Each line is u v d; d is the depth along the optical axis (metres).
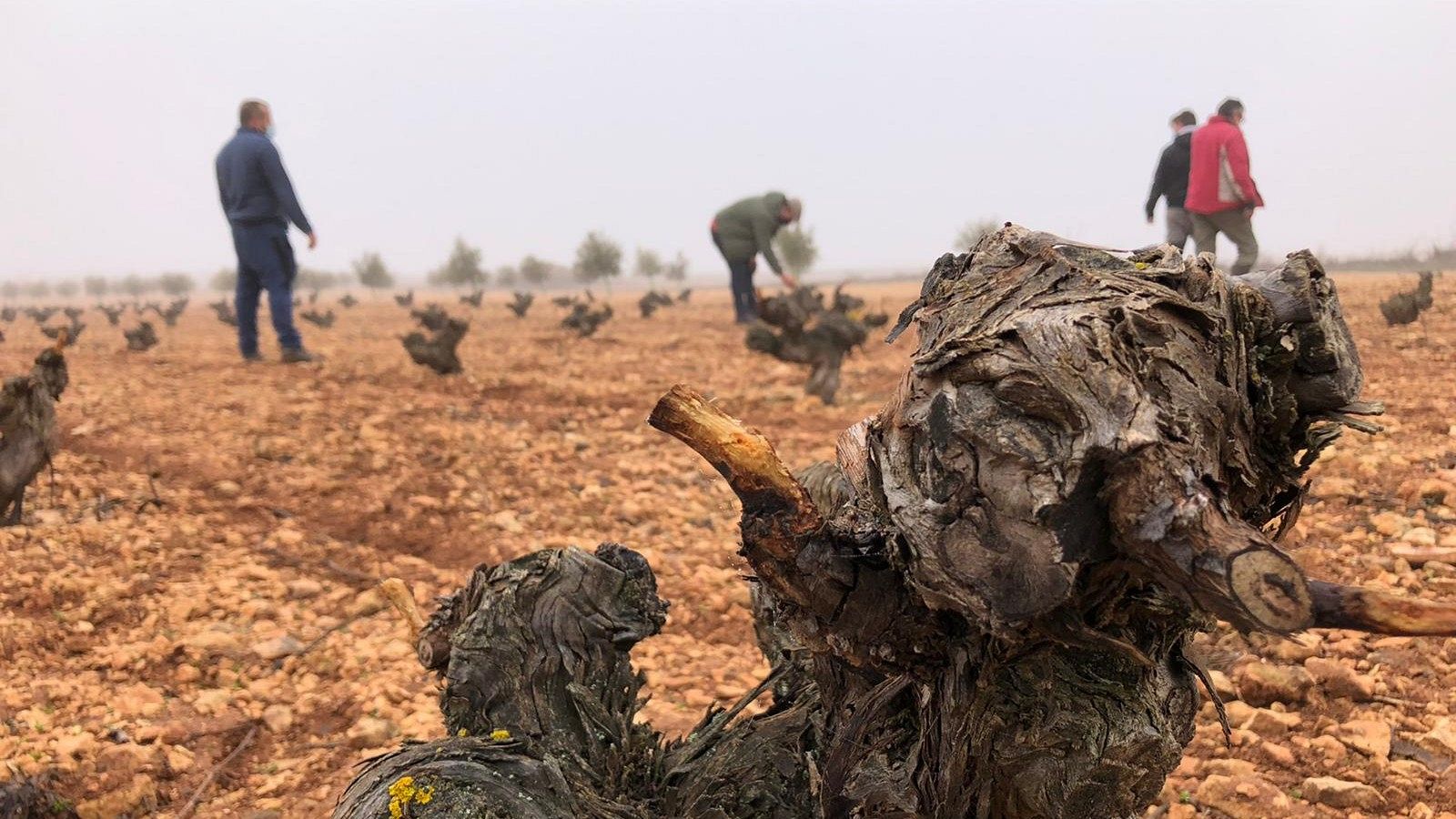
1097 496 1.41
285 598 6.47
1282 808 3.66
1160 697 1.85
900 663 1.90
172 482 8.84
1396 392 9.59
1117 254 1.66
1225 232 11.44
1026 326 1.48
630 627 2.66
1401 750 3.98
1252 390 1.61
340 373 15.66
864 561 1.82
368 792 2.13
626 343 21.89
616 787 2.40
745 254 25.11
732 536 7.51
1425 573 5.35
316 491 8.56
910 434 1.60
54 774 4.27
